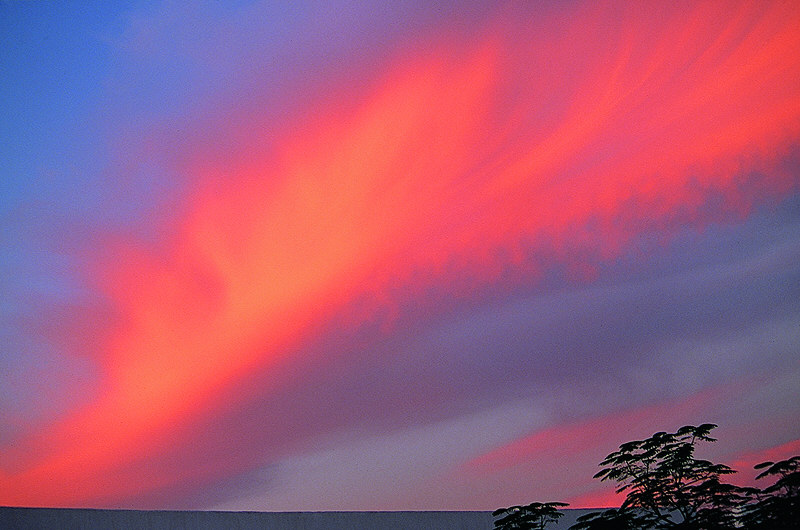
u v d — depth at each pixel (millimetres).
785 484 14141
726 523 14695
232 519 16438
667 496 15609
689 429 16078
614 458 16469
